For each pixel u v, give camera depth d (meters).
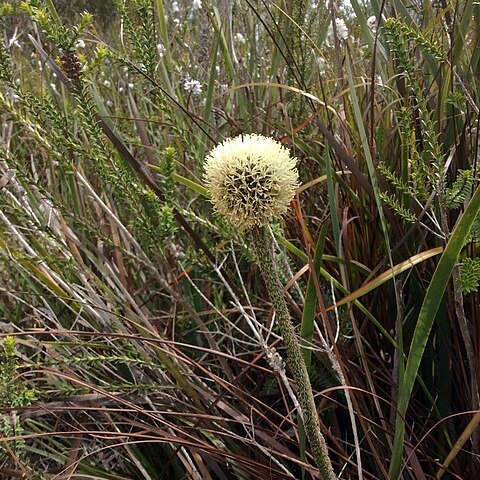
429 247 0.38
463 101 0.34
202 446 0.31
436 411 0.34
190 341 0.44
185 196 0.51
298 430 0.30
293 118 0.50
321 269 0.33
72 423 0.40
